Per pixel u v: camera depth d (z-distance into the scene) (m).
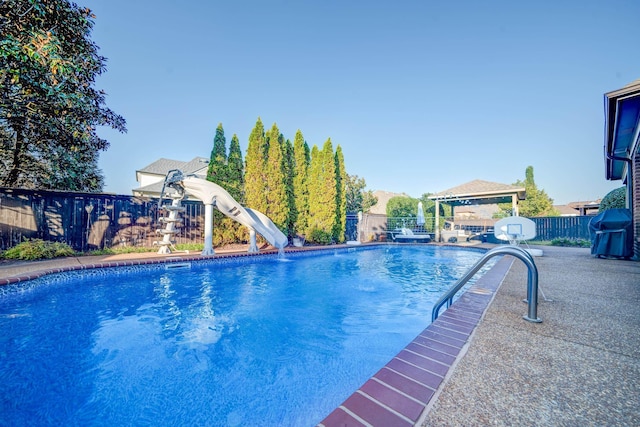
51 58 5.51
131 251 10.45
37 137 8.83
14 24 5.39
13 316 4.43
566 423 1.37
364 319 4.64
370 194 30.20
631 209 9.11
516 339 2.41
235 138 13.48
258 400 2.50
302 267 9.62
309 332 4.07
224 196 10.34
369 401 1.56
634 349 2.22
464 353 2.14
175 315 4.66
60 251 8.91
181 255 9.57
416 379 1.78
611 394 1.62
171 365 3.08
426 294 6.32
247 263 9.84
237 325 4.31
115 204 10.79
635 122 7.33
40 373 2.85
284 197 13.88
